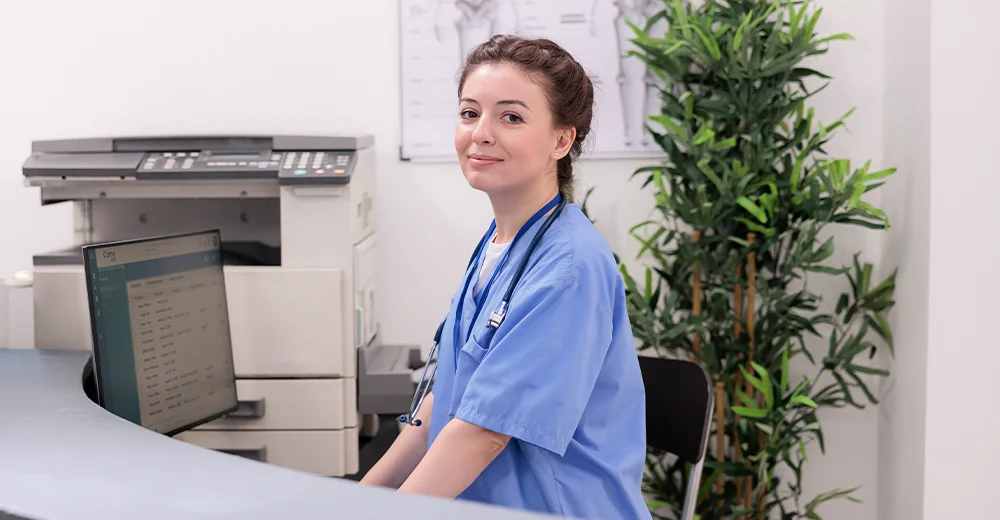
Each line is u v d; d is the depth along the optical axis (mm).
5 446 1031
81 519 802
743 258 2363
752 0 2252
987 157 2109
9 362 1571
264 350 1854
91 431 1104
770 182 2229
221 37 2389
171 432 1542
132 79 2395
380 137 2414
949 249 2141
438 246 2445
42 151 1932
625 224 2453
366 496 858
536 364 1176
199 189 1917
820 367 2506
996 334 2143
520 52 1276
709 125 2291
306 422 1866
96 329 1371
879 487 2508
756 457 2266
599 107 2422
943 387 2164
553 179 1356
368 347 2053
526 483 1244
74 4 2371
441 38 2391
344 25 2389
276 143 1935
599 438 1284
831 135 2434
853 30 2408
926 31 2145
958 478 2176
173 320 1565
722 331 2414
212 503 838
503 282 1308
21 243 2438
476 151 1276
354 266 1896
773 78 2240
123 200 2219
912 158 2240
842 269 2291
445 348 1400
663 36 2400
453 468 1167
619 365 1306
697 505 2367
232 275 1843
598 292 1232
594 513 1246
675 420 1647
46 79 2393
